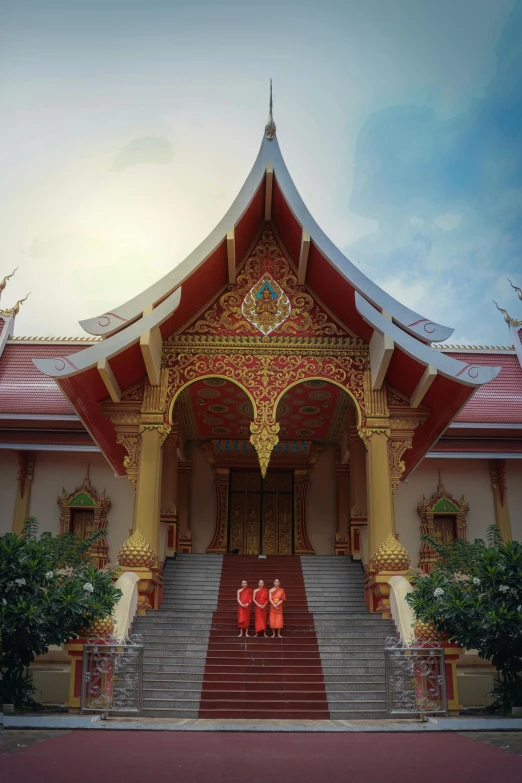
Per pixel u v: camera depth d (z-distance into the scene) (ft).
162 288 43.47
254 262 49.55
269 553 70.33
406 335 41.57
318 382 54.54
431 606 33.40
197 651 38.32
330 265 44.98
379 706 33.55
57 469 62.49
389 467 45.75
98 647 31.65
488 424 60.08
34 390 63.05
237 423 65.72
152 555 42.63
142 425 45.52
